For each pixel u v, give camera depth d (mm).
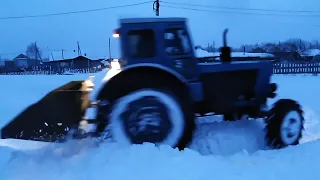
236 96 5273
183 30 4664
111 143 4016
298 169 3639
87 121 4133
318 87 15625
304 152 4355
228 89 5184
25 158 3969
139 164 3570
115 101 4113
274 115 5043
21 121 4484
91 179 3312
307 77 23594
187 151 3986
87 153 3906
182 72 4684
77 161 3742
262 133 5328
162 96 4152
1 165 3789
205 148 4844
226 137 5043
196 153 3988
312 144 4727
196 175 3398
